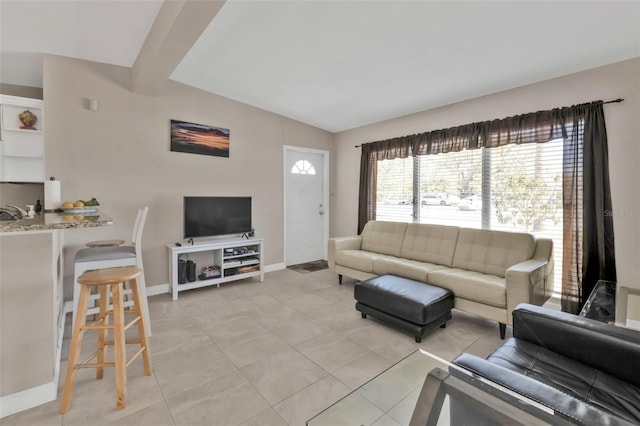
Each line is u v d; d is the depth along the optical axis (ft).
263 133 15.12
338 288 12.96
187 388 6.24
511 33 7.81
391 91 11.93
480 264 10.54
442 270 10.40
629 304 7.30
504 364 5.01
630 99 8.61
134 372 6.79
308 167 17.47
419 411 4.30
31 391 5.62
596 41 7.91
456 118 12.62
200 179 13.11
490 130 11.34
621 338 4.69
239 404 5.77
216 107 13.47
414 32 8.13
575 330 5.12
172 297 11.62
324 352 7.70
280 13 7.67
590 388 4.40
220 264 12.99
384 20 7.73
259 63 10.44
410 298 8.43
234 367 7.01
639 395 4.21
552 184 10.20
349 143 17.46
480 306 8.84
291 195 16.81
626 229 8.70
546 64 9.19
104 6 7.70
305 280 14.15
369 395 4.65
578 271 9.31
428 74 10.36
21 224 5.36
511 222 11.19
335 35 8.54
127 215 11.35
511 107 11.03
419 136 13.62
